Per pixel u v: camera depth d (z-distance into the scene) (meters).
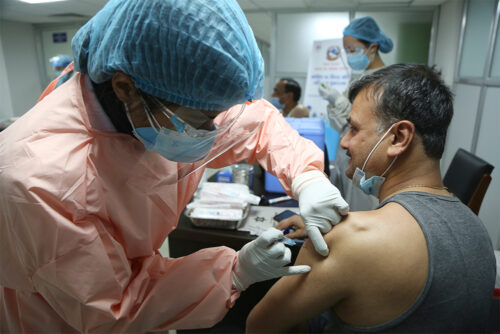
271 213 1.31
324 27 4.30
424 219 0.57
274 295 0.69
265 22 5.61
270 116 0.96
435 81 0.63
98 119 0.63
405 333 0.57
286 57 4.52
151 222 0.76
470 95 3.21
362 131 0.67
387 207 0.62
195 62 0.55
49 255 0.57
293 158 0.89
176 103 0.61
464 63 3.49
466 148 3.25
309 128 1.55
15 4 4.42
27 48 6.14
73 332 0.74
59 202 0.56
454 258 0.55
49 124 0.60
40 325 0.73
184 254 1.24
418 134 0.63
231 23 0.57
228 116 0.86
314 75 3.76
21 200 0.54
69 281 0.58
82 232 0.58
